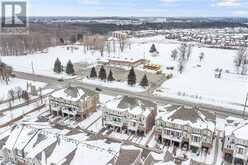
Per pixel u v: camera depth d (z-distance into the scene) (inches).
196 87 4471.0
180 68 5497.1
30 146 2178.9
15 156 2225.6
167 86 4488.2
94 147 2073.1
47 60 6299.2
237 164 2359.7
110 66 5816.9
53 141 2153.1
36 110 3395.7
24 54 6894.7
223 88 4453.7
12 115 3203.7
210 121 2583.7
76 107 3129.9
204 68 5841.5
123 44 7829.7
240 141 2309.3
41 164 2028.8
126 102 2910.9
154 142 2674.7
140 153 2078.0
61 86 4387.3
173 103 3750.0
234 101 3870.6
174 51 6732.3
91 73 4820.4
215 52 7746.1
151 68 5629.9
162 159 1977.1
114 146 2128.4
